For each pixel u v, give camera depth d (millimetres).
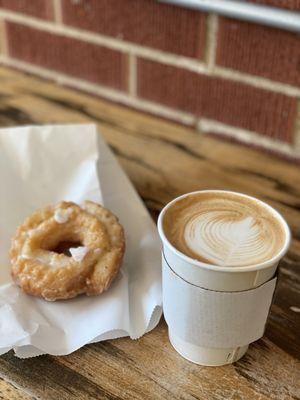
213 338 309
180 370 321
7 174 417
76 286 345
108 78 620
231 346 312
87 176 424
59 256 354
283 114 514
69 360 325
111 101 631
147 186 478
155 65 575
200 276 289
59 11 619
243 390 310
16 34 679
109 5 573
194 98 564
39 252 360
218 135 564
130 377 316
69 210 377
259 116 530
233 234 309
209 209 327
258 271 286
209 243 303
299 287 375
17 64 703
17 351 321
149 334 341
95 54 616
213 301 294
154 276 360
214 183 486
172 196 466
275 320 352
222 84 538
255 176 498
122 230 375
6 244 382
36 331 326
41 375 316
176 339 326
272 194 474
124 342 336
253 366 324
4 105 594
